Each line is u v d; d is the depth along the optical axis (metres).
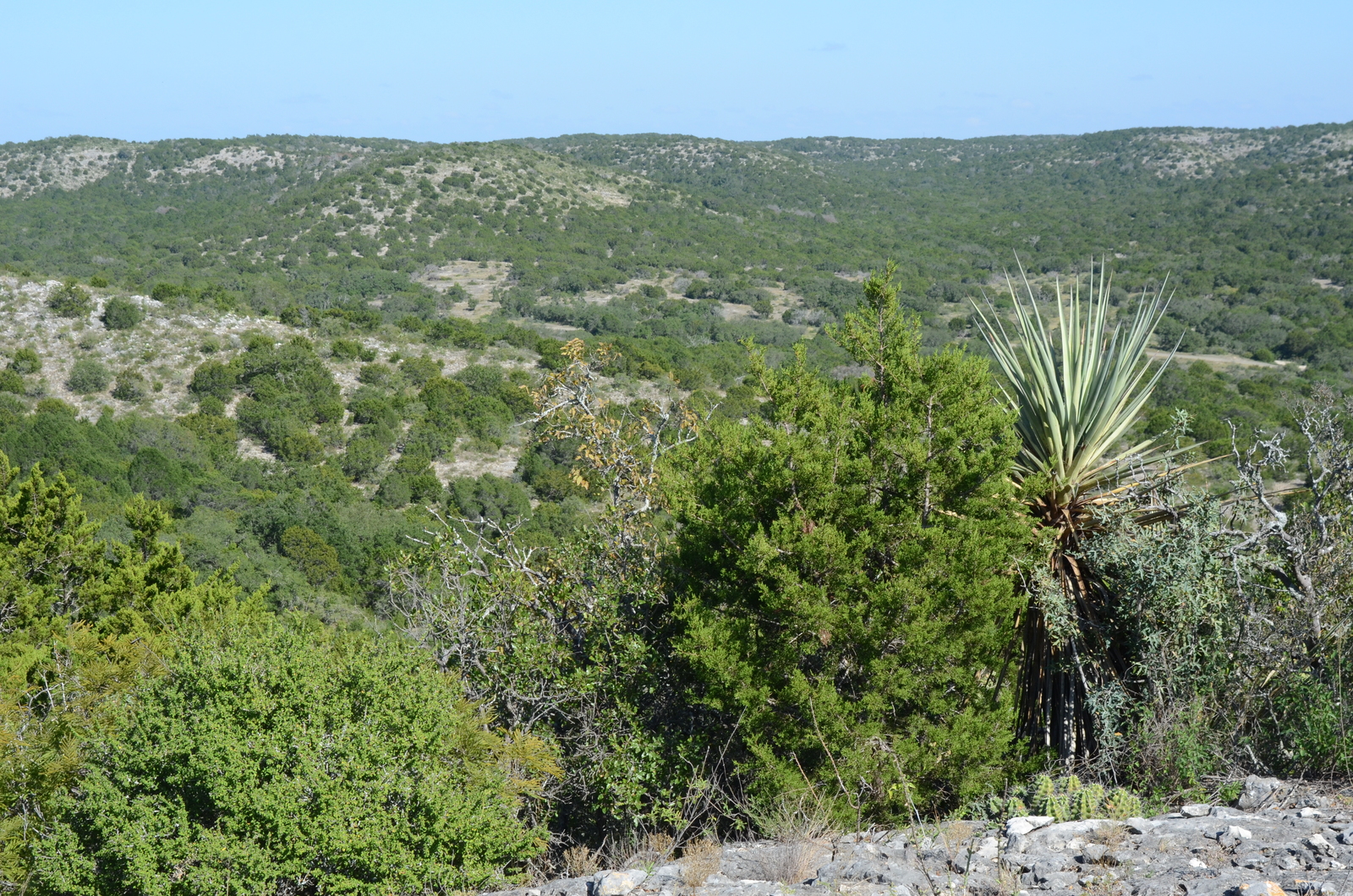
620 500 7.63
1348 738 3.81
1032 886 2.95
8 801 5.26
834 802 4.53
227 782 4.03
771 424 5.60
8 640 11.50
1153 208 167.12
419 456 40.56
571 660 6.27
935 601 4.81
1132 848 3.15
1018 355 6.01
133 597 13.30
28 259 115.88
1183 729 4.13
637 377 48.06
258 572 23.64
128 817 4.08
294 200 137.75
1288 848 2.92
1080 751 5.13
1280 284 96.81
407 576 6.99
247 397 46.88
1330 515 4.69
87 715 6.32
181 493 32.66
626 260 129.25
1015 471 5.63
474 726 5.03
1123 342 5.57
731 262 130.00
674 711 6.06
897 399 5.41
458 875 4.18
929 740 4.86
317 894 4.09
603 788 5.59
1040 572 5.00
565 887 3.74
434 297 103.56
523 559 7.06
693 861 3.73
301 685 4.30
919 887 3.06
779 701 5.05
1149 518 5.29
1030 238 151.38
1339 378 52.53
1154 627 4.76
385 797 4.12
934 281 106.31
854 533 5.21
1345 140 186.25
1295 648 4.39
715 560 5.55
